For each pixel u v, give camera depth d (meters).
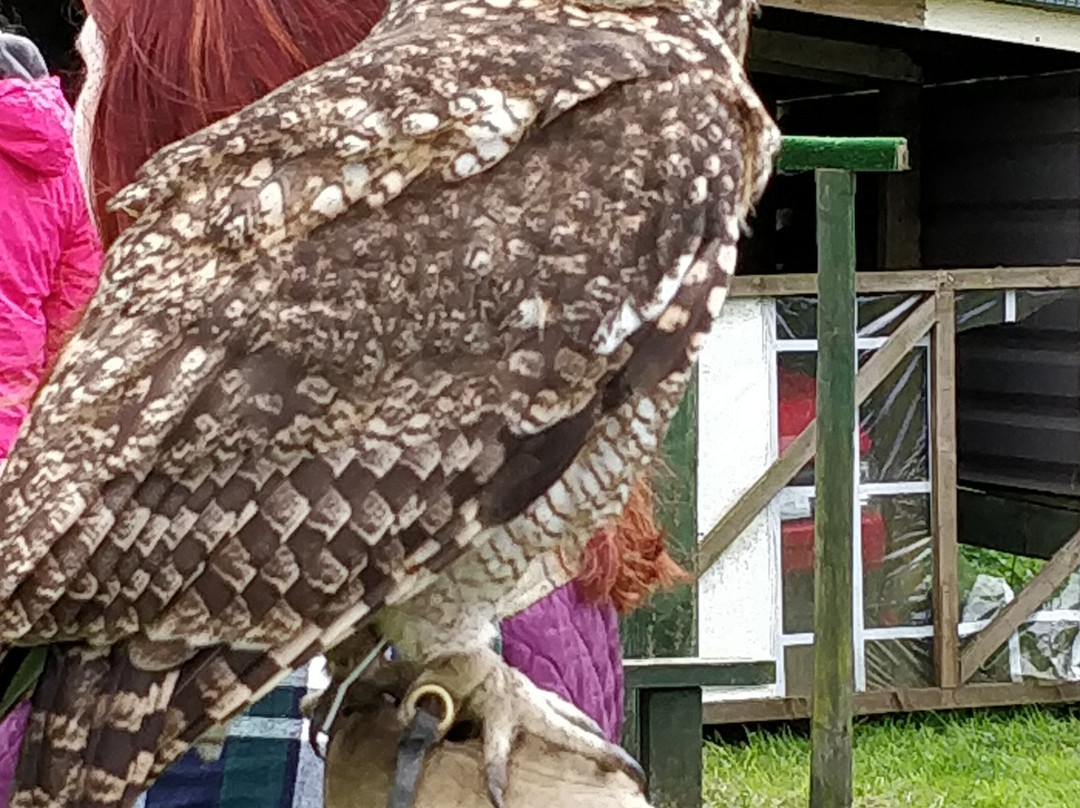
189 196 1.68
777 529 5.95
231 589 1.55
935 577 6.37
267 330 1.60
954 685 6.43
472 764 1.78
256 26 1.83
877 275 6.10
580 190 1.70
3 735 1.79
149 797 1.93
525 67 1.73
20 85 3.86
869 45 7.57
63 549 1.53
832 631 4.39
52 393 1.62
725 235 1.75
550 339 1.66
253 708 1.96
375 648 1.81
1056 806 5.73
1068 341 7.34
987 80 7.68
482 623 1.80
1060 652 6.66
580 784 1.77
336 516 1.58
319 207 1.65
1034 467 7.52
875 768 6.07
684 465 4.04
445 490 1.62
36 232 3.88
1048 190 7.46
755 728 6.48
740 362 5.82
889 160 3.99
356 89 1.71
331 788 1.78
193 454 1.56
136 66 1.85
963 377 7.81
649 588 2.27
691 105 1.76
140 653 1.54
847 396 4.25
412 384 1.63
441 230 1.66
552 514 1.70
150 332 1.61
